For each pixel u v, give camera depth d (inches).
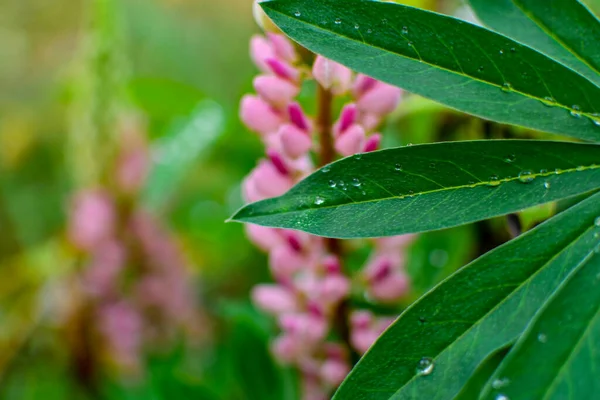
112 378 24.8
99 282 24.0
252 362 20.2
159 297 25.0
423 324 14.6
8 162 34.3
